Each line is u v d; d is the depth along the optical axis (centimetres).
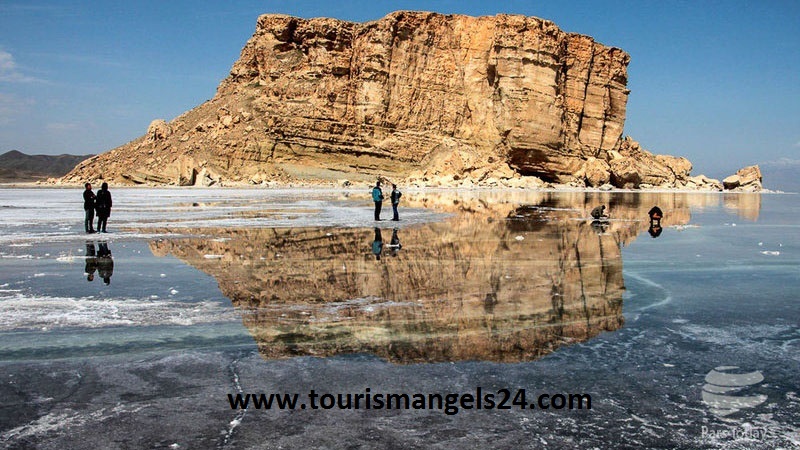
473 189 6919
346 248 1488
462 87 8344
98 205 1895
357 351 643
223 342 673
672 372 582
